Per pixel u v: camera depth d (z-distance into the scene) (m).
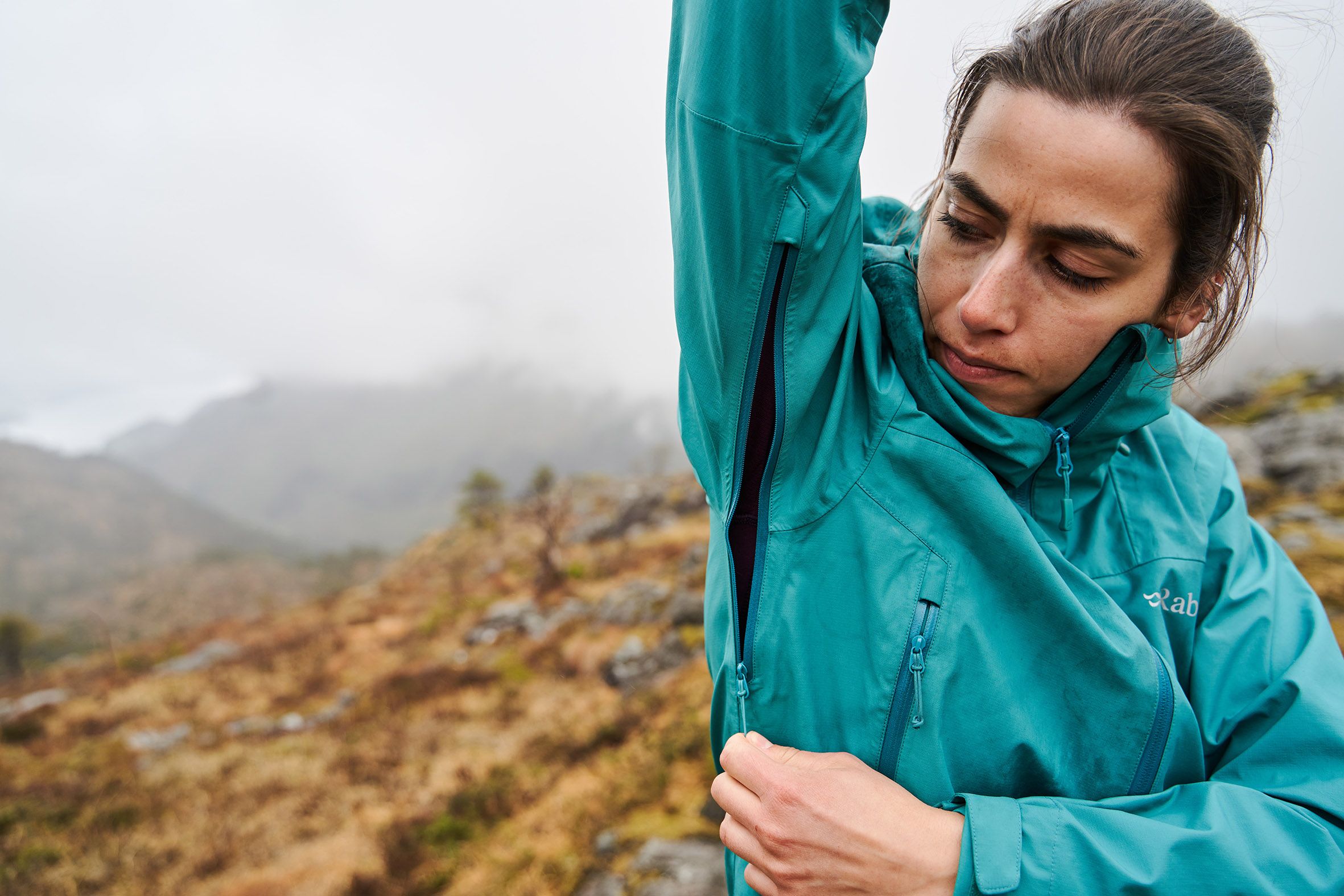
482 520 47.59
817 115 0.64
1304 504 13.28
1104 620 0.71
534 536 40.50
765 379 0.71
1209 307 0.68
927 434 0.70
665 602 20.64
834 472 0.73
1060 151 0.58
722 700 0.87
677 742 11.42
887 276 0.75
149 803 15.04
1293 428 16.91
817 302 0.70
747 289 0.68
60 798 16.00
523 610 25.83
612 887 7.42
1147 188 0.58
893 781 0.70
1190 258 0.63
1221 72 0.59
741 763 0.72
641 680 16.86
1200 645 0.79
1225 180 0.59
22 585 187.38
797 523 0.73
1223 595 0.81
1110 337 0.65
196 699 23.30
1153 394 0.71
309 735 18.42
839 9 0.62
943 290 0.68
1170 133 0.57
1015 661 0.71
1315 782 0.68
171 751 18.84
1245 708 0.75
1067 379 0.67
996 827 0.64
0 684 33.22
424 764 14.92
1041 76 0.59
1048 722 0.71
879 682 0.70
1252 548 0.86
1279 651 0.77
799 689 0.72
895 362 0.75
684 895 6.85
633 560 29.38
